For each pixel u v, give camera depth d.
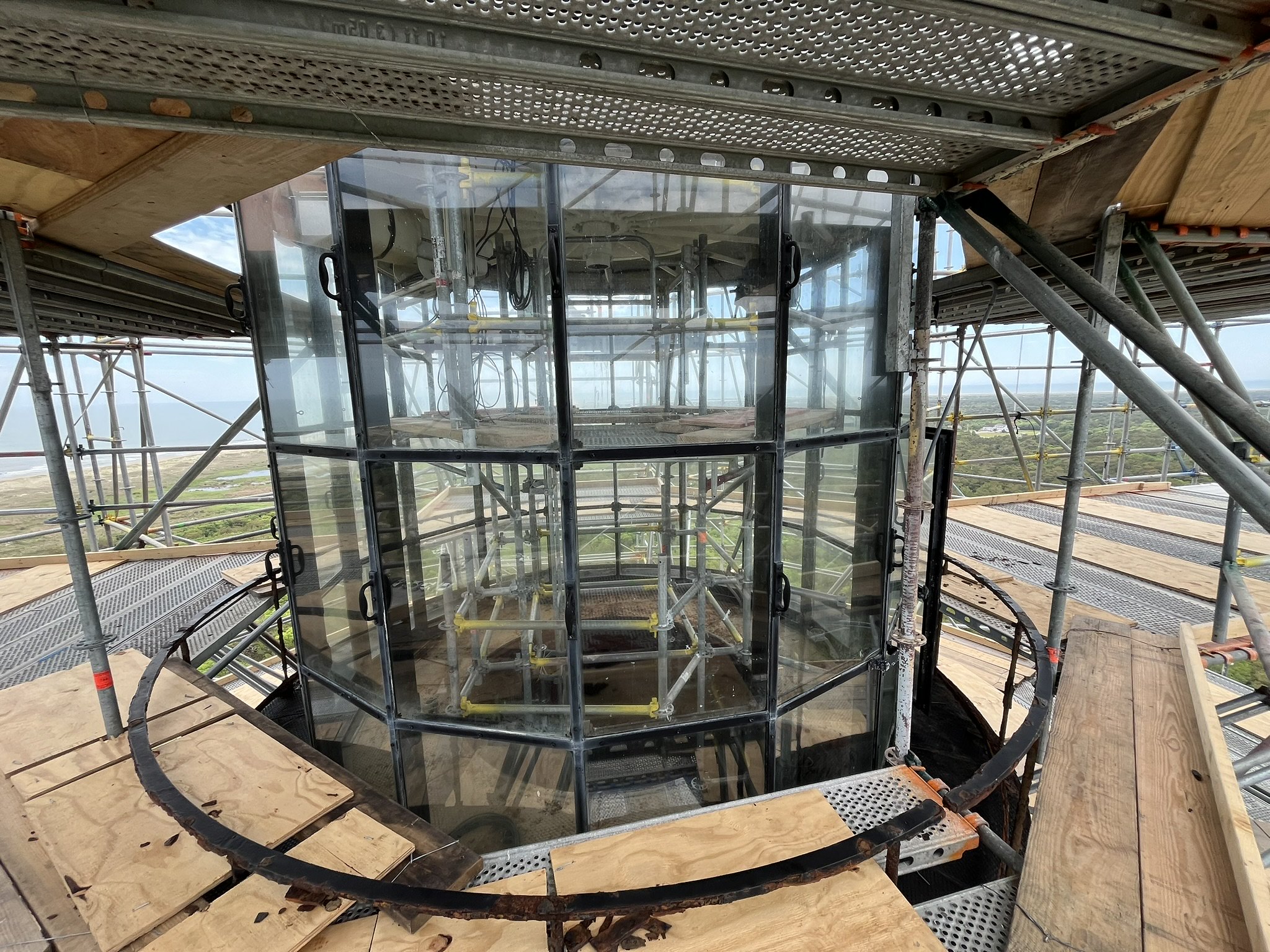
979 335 5.44
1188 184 2.75
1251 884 1.67
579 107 1.34
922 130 1.48
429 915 1.81
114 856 2.11
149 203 2.26
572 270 3.93
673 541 5.57
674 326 3.07
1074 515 3.35
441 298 2.95
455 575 3.77
